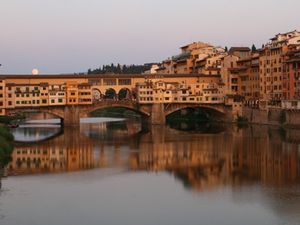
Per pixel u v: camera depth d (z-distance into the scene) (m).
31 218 58.81
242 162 97.31
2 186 75.31
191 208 63.03
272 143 127.00
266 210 61.41
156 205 64.62
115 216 60.00
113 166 94.81
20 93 184.75
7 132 129.62
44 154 110.94
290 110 168.38
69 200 67.12
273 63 191.12
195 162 98.81
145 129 180.88
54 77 197.12
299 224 56.16
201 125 198.75
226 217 59.09
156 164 96.94
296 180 78.31
